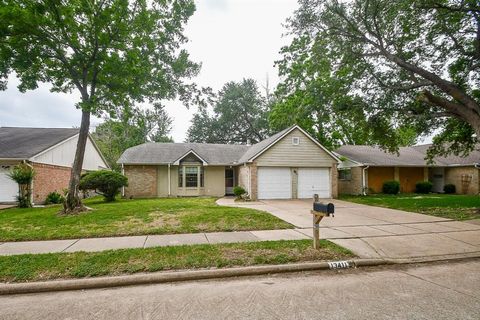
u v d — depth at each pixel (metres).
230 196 20.80
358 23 12.18
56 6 9.12
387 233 7.24
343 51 12.61
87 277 4.27
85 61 10.70
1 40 9.51
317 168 18.17
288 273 4.68
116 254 5.24
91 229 7.53
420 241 6.46
